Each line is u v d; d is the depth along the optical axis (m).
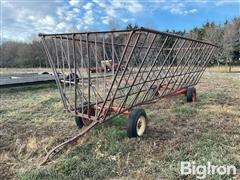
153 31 3.43
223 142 3.86
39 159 3.37
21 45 39.56
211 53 6.95
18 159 3.38
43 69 31.34
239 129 4.51
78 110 4.32
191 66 6.50
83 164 3.11
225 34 26.95
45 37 3.97
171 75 5.74
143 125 4.19
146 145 3.75
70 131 4.46
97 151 3.51
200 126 4.71
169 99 7.20
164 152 3.48
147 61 5.34
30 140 3.93
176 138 4.04
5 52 38.75
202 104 6.72
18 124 4.96
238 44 27.20
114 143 3.75
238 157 3.35
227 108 6.20
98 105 4.42
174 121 5.05
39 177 2.83
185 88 6.71
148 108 6.22
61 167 3.03
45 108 6.39
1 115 5.67
